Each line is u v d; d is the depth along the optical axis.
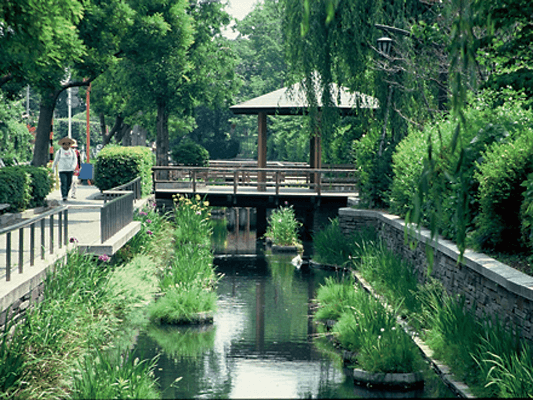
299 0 21.42
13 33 12.86
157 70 35.06
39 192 19.47
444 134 14.56
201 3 38.06
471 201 12.06
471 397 8.62
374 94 21.97
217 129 85.00
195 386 9.43
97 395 8.07
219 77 39.69
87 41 22.58
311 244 25.97
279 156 66.19
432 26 15.38
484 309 10.48
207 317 13.55
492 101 13.62
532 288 8.38
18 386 8.20
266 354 11.27
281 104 30.41
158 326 13.12
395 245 17.69
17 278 9.89
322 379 9.88
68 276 11.79
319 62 21.91
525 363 7.96
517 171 10.88
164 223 23.72
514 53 11.23
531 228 9.78
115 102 45.28
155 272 16.92
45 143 26.03
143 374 8.83
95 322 11.65
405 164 17.84
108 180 25.47
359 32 21.11
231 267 20.39
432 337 10.94
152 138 64.81
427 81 20.45
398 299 13.27
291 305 15.16
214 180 37.16
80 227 16.81
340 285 14.77
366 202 22.27
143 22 24.94
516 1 9.53
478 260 10.68
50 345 9.33
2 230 9.27
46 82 22.34
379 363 9.88
